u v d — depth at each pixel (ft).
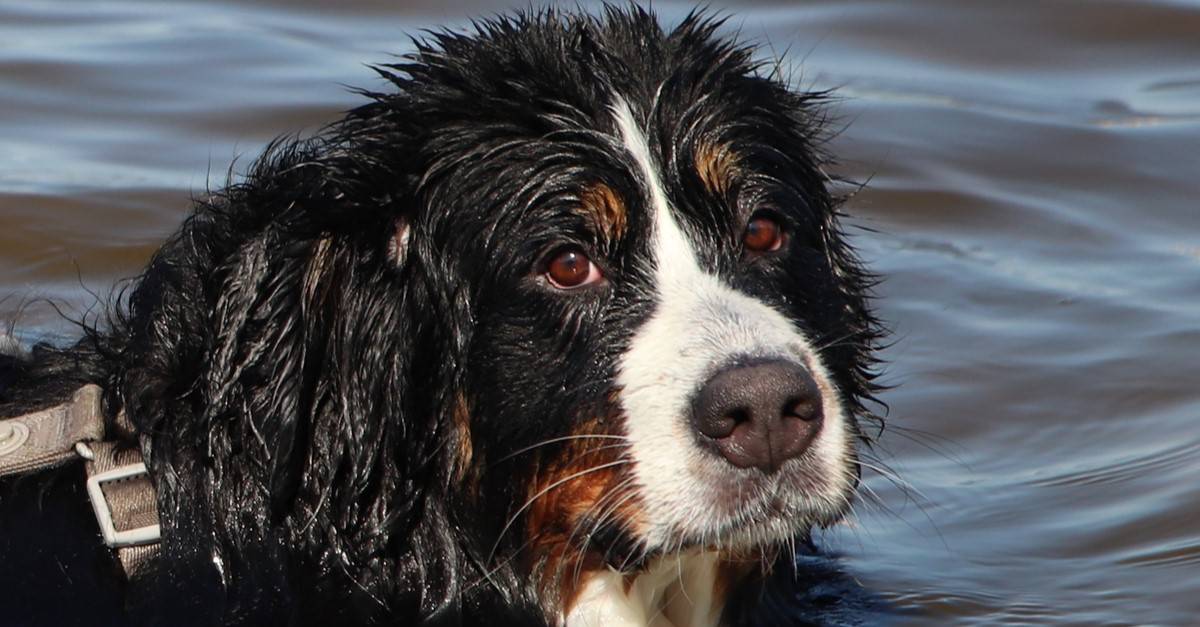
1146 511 40.47
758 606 35.40
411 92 32.96
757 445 29.68
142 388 33.47
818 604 36.65
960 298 49.55
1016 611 36.37
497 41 33.45
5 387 35.81
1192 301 49.24
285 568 33.04
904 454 43.21
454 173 32.14
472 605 33.27
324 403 32.50
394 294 32.58
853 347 33.94
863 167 55.62
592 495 31.12
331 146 33.35
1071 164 56.39
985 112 59.41
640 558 30.94
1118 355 46.91
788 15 65.67
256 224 32.91
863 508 40.83
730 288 31.19
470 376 32.30
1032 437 43.86
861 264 40.06
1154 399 45.06
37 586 33.68
